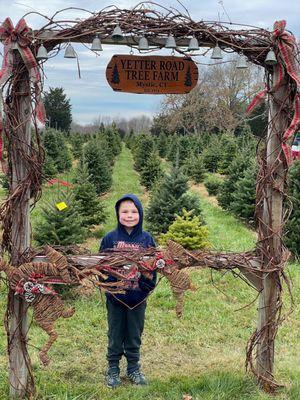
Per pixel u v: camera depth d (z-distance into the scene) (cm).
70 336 550
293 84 381
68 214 762
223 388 409
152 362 490
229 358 493
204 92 4053
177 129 4994
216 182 1764
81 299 670
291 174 928
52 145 2064
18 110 354
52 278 365
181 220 898
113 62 369
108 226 1233
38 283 362
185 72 375
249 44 375
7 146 363
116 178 2255
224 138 2577
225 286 749
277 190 398
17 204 364
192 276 792
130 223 417
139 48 355
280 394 412
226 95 3891
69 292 671
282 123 390
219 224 1271
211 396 395
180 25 357
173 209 1043
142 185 1959
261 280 411
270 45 376
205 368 470
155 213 1066
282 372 460
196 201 1073
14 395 386
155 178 1766
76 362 480
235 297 704
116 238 424
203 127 4456
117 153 3462
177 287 385
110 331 427
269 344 417
